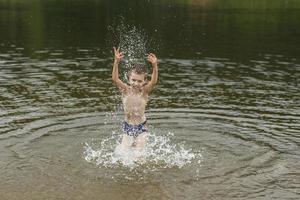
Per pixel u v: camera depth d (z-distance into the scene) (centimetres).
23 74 1467
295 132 955
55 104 1132
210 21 2936
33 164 798
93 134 939
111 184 732
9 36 2298
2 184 725
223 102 1171
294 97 1228
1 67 1571
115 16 3178
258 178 755
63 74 1474
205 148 877
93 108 1105
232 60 1727
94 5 3950
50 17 3111
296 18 3123
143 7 3822
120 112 1078
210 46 2028
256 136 934
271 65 1647
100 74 1477
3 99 1169
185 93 1255
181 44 2080
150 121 1016
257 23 2853
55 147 870
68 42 2136
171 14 3338
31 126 971
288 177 759
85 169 785
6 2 4144
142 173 774
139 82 874
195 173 774
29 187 717
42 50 1916
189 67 1603
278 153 852
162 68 1584
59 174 764
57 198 684
